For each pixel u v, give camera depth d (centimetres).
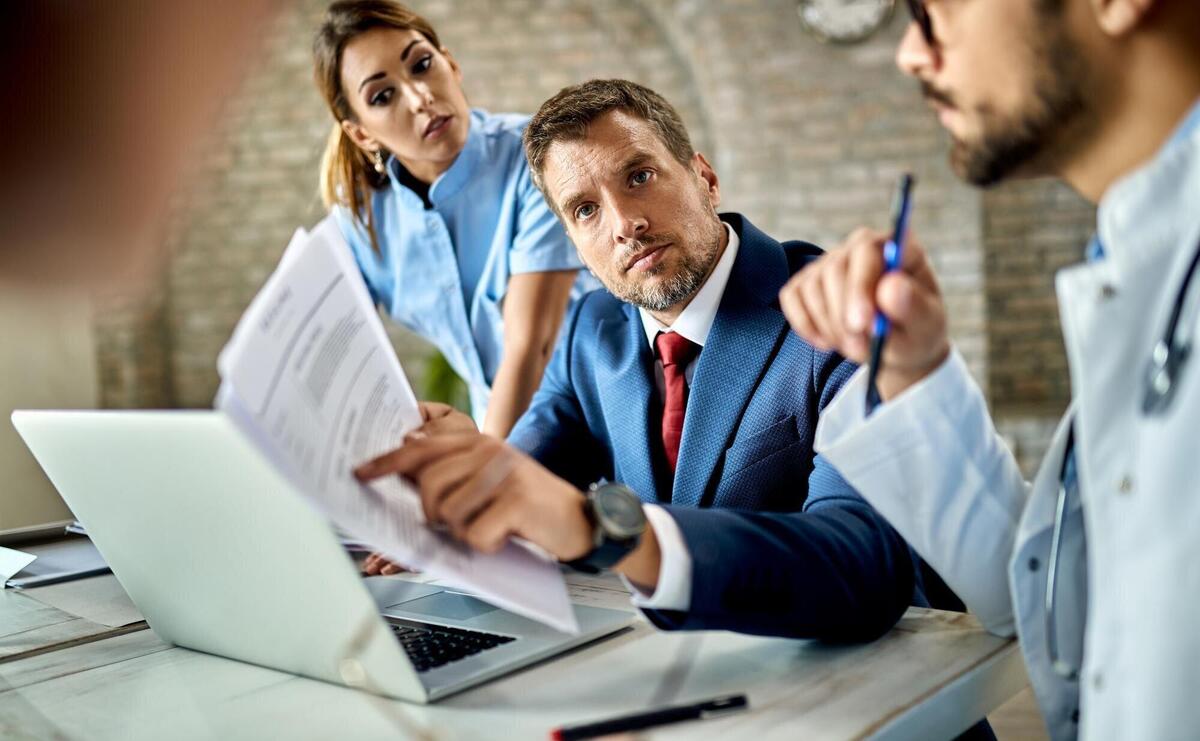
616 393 125
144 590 87
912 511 84
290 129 489
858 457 82
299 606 74
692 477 115
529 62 478
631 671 78
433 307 211
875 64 442
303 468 60
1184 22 62
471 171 197
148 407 488
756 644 84
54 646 91
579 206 120
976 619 90
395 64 190
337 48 191
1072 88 65
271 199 494
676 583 77
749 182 456
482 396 219
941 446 81
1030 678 82
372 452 72
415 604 96
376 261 213
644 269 117
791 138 452
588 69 474
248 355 59
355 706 72
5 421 141
